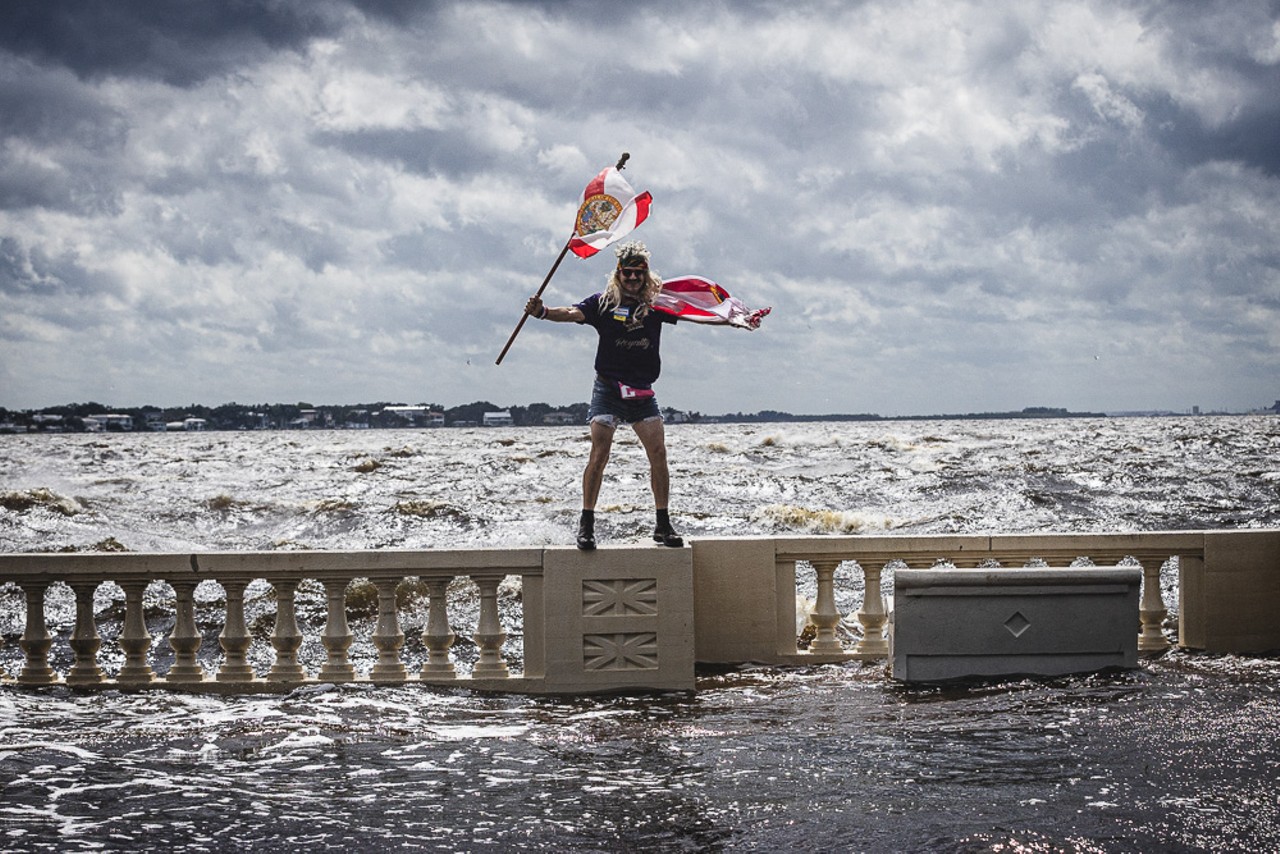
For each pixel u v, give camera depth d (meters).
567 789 6.26
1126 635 8.79
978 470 47.66
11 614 15.02
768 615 9.27
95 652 8.78
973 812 5.71
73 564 8.68
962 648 8.70
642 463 59.31
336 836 5.54
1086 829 5.43
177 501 35.56
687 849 5.32
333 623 8.79
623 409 8.62
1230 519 29.78
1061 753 6.72
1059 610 8.74
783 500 37.31
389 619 8.78
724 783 6.31
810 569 18.25
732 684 8.77
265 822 5.74
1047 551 9.31
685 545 8.67
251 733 7.46
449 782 6.41
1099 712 7.64
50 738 7.32
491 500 35.91
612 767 6.68
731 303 8.62
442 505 31.52
